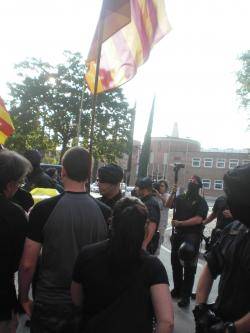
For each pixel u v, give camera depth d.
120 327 2.27
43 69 37.53
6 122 6.97
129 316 2.29
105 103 37.62
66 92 37.31
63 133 37.50
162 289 2.33
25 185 6.53
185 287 6.93
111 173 4.86
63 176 3.29
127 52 5.37
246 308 2.44
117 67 5.43
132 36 5.32
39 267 3.25
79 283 2.48
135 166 76.75
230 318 2.50
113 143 37.97
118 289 2.32
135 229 2.32
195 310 2.67
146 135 18.19
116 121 38.28
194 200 7.24
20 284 3.15
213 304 2.69
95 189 32.91
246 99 29.19
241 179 2.50
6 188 3.13
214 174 82.06
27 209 4.93
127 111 38.41
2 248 2.96
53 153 38.81
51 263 3.10
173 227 7.34
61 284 3.07
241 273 2.49
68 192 3.22
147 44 5.20
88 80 5.57
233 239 2.62
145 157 18.14
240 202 2.48
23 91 37.09
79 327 2.44
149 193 6.08
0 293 2.97
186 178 84.00
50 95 37.19
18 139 36.31
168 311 2.28
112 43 5.43
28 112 36.69
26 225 3.10
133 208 2.37
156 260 2.41
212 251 2.79
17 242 3.03
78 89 37.34
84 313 2.42
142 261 2.37
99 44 4.50
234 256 2.54
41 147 37.25
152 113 18.22
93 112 4.55
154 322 2.41
